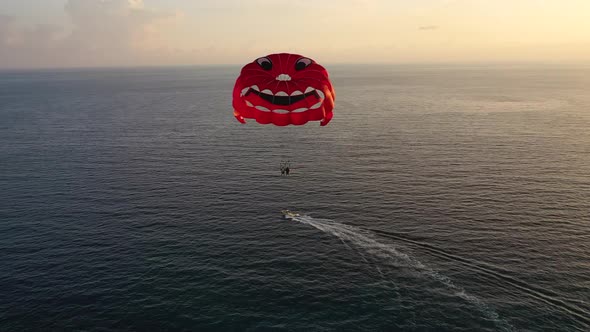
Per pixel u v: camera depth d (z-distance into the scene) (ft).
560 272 117.70
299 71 99.09
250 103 98.94
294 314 103.60
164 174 217.56
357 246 136.05
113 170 226.17
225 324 100.22
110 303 108.37
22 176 216.33
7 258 131.54
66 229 152.25
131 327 99.81
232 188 193.57
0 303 108.68
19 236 146.82
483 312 102.37
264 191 188.44
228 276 120.06
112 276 120.78
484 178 199.52
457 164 224.74
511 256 126.82
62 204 176.65
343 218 157.38
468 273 119.03
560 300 105.81
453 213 158.71
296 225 152.46
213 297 110.42
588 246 131.34
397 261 126.41
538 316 100.42
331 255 130.93
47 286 116.16
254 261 128.16
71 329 99.30
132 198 182.60
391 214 159.43
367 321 100.58
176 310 105.40
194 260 129.08
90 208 171.73
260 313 104.01
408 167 221.05
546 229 143.33
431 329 97.50
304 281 117.19
